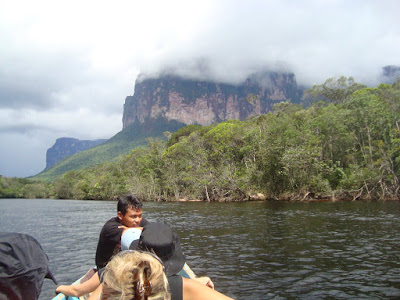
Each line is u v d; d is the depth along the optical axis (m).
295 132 51.59
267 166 50.25
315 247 12.09
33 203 77.44
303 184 47.69
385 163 45.84
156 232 2.40
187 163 64.62
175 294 2.15
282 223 19.53
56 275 9.59
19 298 2.14
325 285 7.75
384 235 14.58
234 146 59.81
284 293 7.27
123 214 4.09
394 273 8.62
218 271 9.10
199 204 45.62
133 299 1.63
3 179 148.12
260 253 11.27
